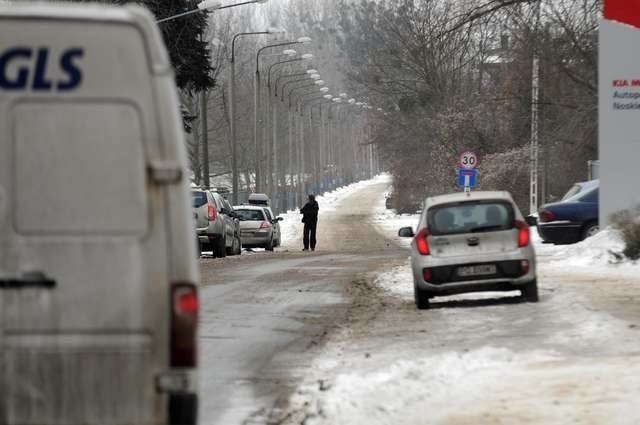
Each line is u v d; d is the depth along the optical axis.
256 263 87.81
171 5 137.50
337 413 25.78
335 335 40.44
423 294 48.09
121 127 17.38
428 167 197.88
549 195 151.12
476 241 47.81
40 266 17.25
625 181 71.00
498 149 169.50
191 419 17.50
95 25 17.38
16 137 17.25
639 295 49.16
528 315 43.41
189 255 17.45
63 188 17.28
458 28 71.81
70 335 17.30
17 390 17.25
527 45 96.94
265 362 34.25
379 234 191.38
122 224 17.36
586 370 29.75
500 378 29.34
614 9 70.38
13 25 17.28
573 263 70.44
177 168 17.42
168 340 17.41
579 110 101.88
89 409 17.33
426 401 26.80
